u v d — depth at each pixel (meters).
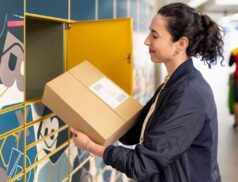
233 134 5.44
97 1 2.44
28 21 1.99
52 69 2.03
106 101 1.55
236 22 10.55
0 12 1.25
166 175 1.26
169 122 1.21
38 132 1.63
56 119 1.83
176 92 1.25
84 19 2.19
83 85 1.59
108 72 1.92
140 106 1.63
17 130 1.42
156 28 1.31
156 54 1.35
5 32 1.29
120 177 3.22
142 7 4.41
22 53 1.42
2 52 1.27
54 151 1.82
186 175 1.26
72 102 1.47
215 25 1.36
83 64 1.73
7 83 1.31
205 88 1.28
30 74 2.04
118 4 3.08
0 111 1.27
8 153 1.35
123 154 1.26
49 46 2.03
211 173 1.31
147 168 1.21
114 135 1.46
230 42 10.27
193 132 1.22
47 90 1.51
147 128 1.34
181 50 1.33
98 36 1.93
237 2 8.64
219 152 4.50
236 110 5.86
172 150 1.19
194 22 1.30
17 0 1.37
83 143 1.44
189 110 1.21
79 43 1.98
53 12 1.73
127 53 1.87
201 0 8.10
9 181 1.37
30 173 1.56
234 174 3.73
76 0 2.04
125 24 1.86
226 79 10.98
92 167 2.45
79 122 1.46
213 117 1.29
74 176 2.13
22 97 1.44
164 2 6.77
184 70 1.31
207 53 1.38
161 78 7.06
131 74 1.87
